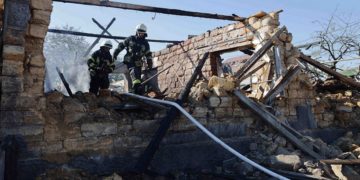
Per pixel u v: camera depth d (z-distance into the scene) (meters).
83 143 4.20
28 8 3.88
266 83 6.87
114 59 6.70
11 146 3.48
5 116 3.68
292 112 6.64
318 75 9.88
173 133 4.94
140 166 4.21
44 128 3.94
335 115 7.49
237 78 6.02
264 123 5.93
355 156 5.64
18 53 3.77
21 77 3.80
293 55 6.98
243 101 5.65
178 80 10.13
